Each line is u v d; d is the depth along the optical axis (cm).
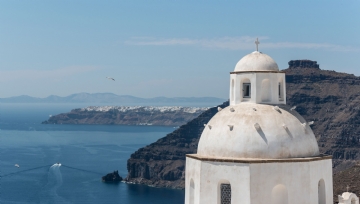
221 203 3953
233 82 4394
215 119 4209
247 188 3825
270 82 4266
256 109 4116
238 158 3919
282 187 3888
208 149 4091
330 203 4100
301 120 4181
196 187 4072
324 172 4047
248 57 4359
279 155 3922
